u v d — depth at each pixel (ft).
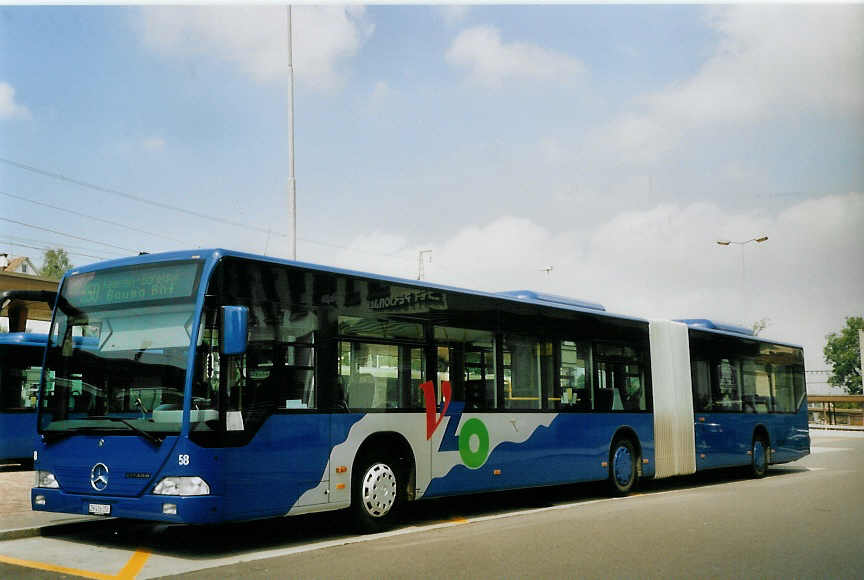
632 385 52.08
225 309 28.45
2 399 63.21
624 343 51.93
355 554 28.86
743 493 50.90
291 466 30.91
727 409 61.67
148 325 30.01
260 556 29.01
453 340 39.29
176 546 31.22
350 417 33.60
